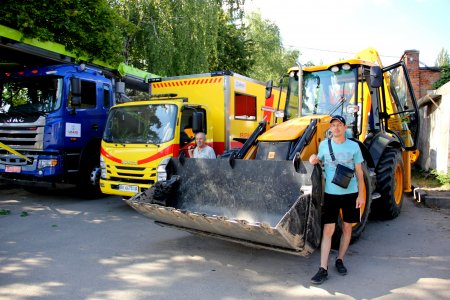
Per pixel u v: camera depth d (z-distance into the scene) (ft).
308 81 24.11
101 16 33.58
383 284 14.26
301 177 15.47
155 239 19.92
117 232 21.25
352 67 22.70
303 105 23.97
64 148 28.78
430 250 18.11
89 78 31.04
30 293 13.44
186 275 15.17
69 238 20.06
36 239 19.83
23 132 28.60
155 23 52.95
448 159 33.78
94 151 30.81
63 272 15.38
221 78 30.14
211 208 17.75
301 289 13.89
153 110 26.08
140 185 24.99
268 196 16.38
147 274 15.25
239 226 14.25
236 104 31.78
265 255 17.48
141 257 17.19
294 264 16.38
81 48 31.86
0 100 30.68
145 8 51.57
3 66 32.45
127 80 38.01
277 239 13.87
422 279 14.70
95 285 14.16
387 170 23.06
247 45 81.92
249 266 16.15
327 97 23.30
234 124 31.07
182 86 31.91
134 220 24.03
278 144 18.85
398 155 24.47
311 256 17.35
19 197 31.58
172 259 16.96
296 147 17.89
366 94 22.75
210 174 18.12
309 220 14.26
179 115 25.25
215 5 57.00
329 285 14.23
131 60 55.67
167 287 14.03
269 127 21.03
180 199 18.78
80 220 23.99
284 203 15.89
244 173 17.15
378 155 22.18
